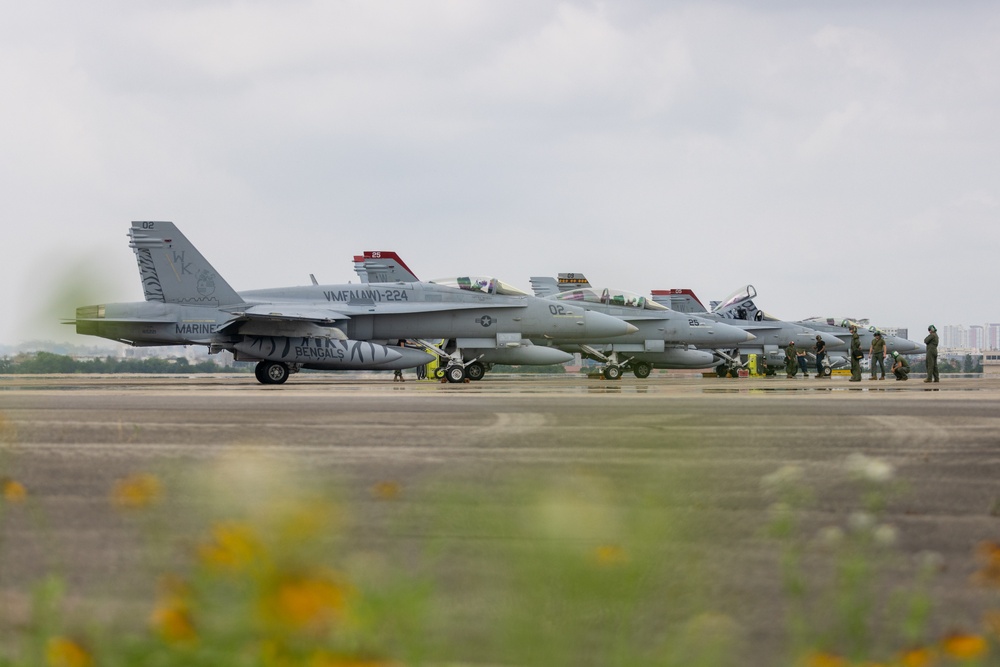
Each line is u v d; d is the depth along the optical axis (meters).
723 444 37.38
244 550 10.45
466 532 17.72
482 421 47.91
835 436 40.72
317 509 12.01
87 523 21.34
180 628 10.33
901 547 19.58
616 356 165.75
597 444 36.84
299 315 119.62
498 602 14.43
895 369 145.62
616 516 13.23
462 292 137.38
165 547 18.88
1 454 33.56
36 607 13.23
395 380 161.25
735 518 22.14
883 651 13.49
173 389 97.88
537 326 138.12
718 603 15.36
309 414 52.59
